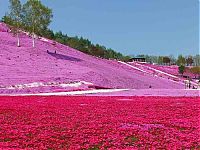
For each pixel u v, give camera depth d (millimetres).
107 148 15203
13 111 26719
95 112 26359
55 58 87812
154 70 129125
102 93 49906
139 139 16688
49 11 100312
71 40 176750
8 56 78688
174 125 20641
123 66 114750
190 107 29297
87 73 73938
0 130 18906
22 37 107000
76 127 20047
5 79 59750
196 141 16250
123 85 73562
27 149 14445
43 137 17047
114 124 21000
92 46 177875
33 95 45844
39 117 23688
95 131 18688
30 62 77750
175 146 15117
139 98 38750
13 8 96875
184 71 146750
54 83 61750
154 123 21438
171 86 87750
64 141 16344
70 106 30344
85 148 15164
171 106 30125
